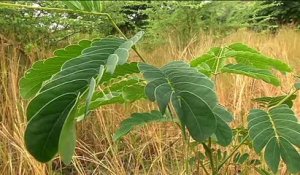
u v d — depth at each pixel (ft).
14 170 5.71
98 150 6.79
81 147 6.80
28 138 2.29
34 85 3.32
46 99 2.43
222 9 19.97
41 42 10.73
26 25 10.41
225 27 19.30
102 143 7.02
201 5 17.20
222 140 3.19
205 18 19.29
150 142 6.46
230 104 7.16
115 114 7.36
